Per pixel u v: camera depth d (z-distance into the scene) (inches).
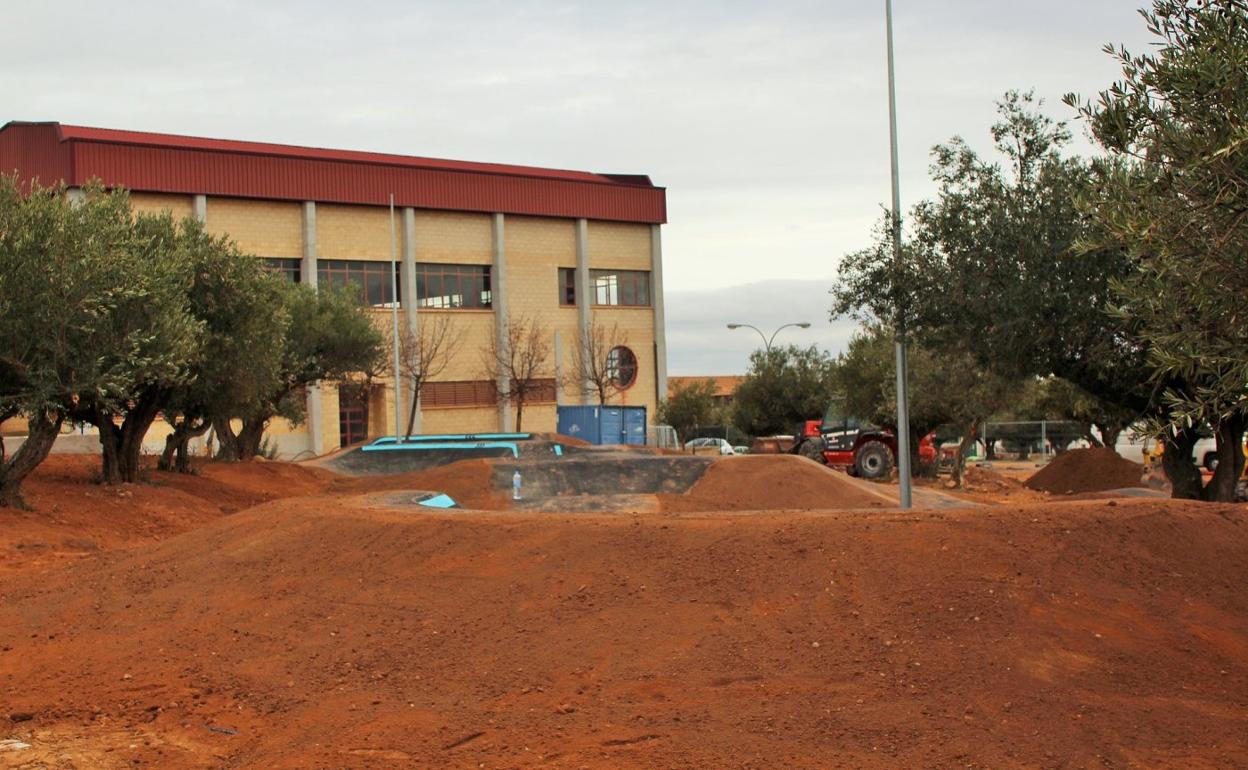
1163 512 387.5
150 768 276.4
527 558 397.7
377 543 436.8
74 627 405.4
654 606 350.6
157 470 1023.0
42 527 660.1
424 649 345.7
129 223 848.3
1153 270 271.1
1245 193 242.7
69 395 690.8
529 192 2214.6
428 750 275.0
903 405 660.7
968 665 299.6
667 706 292.2
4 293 635.5
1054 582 339.6
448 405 2142.0
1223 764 248.1
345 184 1999.3
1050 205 542.0
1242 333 248.2
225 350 922.7
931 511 417.1
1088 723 269.1
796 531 384.8
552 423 2250.2
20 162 1728.6
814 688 295.6
